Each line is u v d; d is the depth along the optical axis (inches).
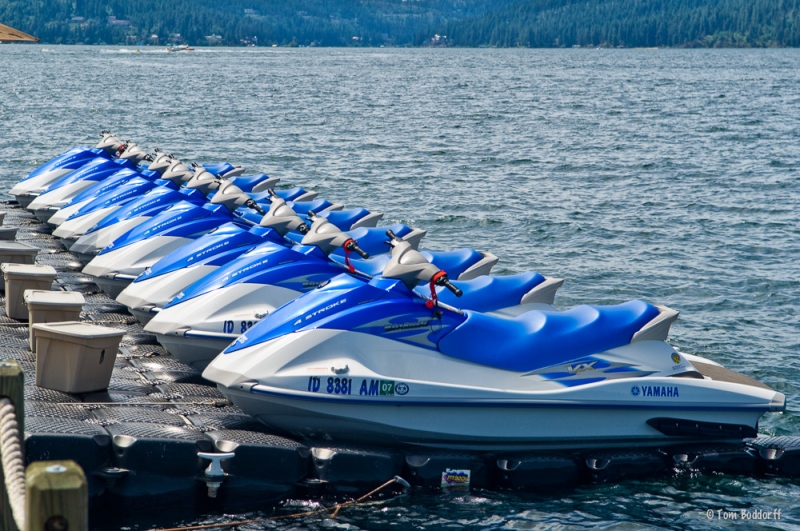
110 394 627.8
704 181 2055.9
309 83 6358.3
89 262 943.0
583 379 615.5
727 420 632.4
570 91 5703.7
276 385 566.3
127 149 1273.4
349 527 536.4
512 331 616.4
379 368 583.8
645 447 629.3
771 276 1214.9
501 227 1534.2
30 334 694.5
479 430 595.5
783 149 2664.9
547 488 594.2
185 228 850.8
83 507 246.8
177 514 540.7
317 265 703.7
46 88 5147.6
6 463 302.7
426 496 575.5
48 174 1291.8
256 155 2456.9
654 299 1107.3
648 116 3850.9
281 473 558.9
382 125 3366.1
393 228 880.9
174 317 684.7
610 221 1578.5
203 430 577.6
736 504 582.6
